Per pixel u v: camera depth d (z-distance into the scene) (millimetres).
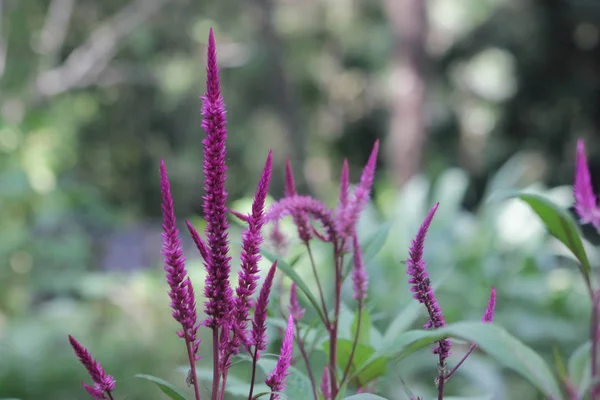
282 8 24219
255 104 23766
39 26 17188
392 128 16609
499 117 20391
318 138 25016
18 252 9586
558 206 1165
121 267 12297
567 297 6762
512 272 7059
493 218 7441
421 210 7727
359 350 1343
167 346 6715
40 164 11250
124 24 19438
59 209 10891
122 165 21797
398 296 5879
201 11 21672
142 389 6086
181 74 21047
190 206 22172
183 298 1000
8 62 15352
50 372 6477
